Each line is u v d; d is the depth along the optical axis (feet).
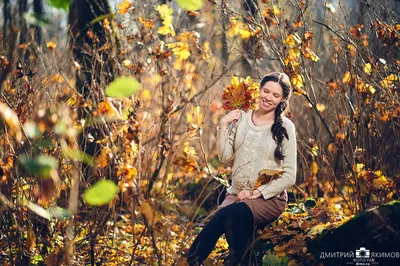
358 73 19.53
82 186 14.29
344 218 16.58
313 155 19.26
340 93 19.11
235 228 13.67
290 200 20.03
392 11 20.31
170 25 16.79
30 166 5.80
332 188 18.61
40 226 14.66
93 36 19.12
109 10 21.33
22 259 13.88
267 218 14.34
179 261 12.96
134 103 14.12
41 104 15.97
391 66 19.11
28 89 14.97
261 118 14.51
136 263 15.26
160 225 12.46
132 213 13.29
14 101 14.83
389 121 18.97
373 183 16.81
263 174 13.74
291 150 14.35
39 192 12.86
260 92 14.30
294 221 15.84
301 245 14.66
